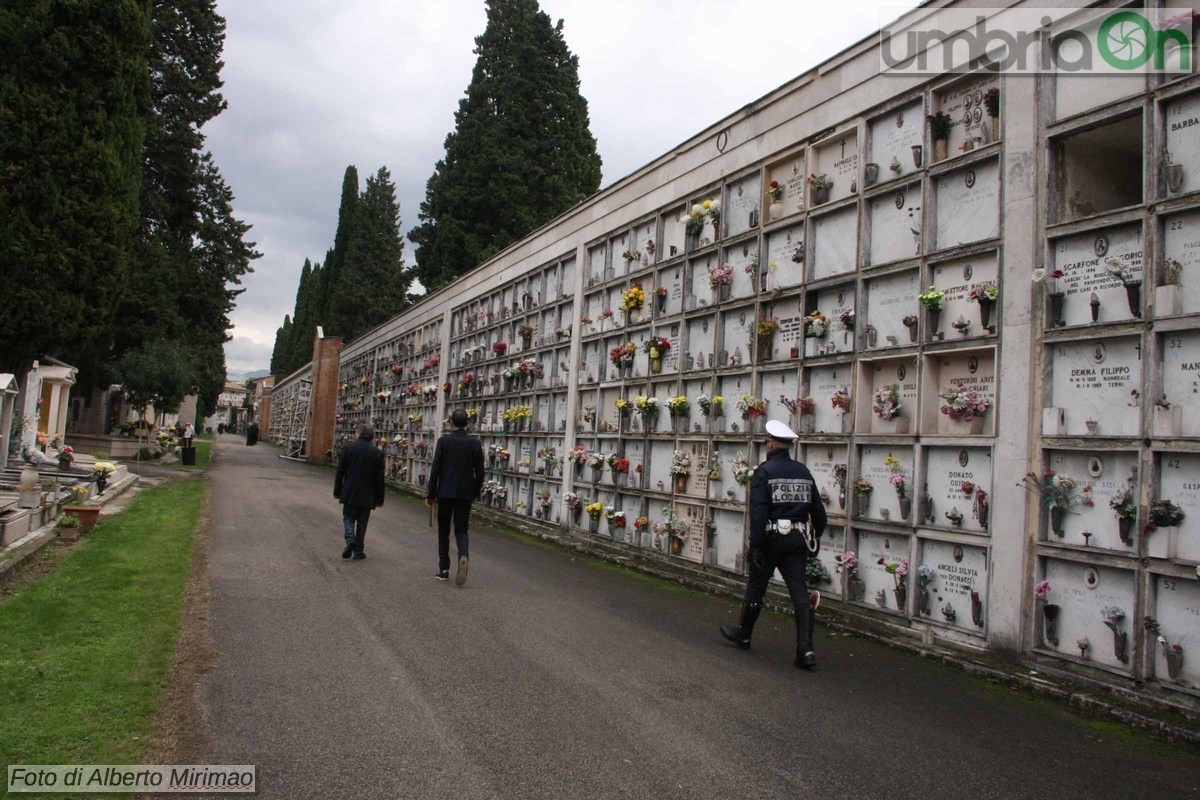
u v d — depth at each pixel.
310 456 35.47
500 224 27.61
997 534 5.32
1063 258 5.10
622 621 6.39
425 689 4.34
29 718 3.52
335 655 4.91
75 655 4.45
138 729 3.53
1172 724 4.03
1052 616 4.92
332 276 46.91
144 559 7.63
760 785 3.29
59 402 19.95
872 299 6.74
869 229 6.84
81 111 14.59
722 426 8.66
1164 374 4.47
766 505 5.48
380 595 6.80
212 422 108.94
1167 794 3.35
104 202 14.89
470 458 7.62
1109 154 5.41
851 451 6.69
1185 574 4.21
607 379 11.41
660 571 8.91
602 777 3.29
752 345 8.17
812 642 5.48
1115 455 4.68
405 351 24.53
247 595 6.47
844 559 6.55
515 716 3.99
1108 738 4.01
